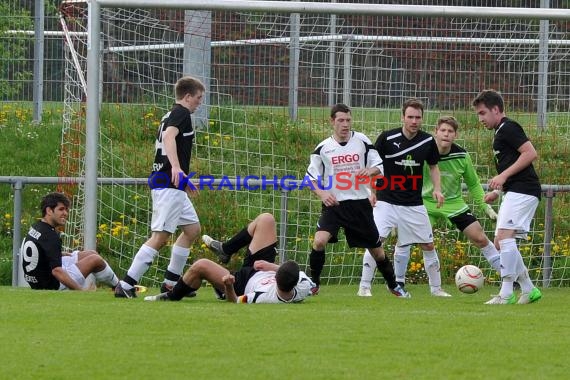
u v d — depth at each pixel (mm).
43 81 51594
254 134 44125
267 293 28891
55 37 51625
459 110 44812
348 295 35594
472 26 47125
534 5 49719
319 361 19078
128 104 42625
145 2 38312
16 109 52469
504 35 47219
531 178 30594
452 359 19422
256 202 44031
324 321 24266
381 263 35125
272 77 43875
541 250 44000
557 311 27891
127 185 41938
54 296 29969
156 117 44469
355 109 44250
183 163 31000
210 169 44062
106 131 44000
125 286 30312
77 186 39938
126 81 41906
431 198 37375
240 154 44344
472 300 33094
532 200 30516
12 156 48781
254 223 31438
